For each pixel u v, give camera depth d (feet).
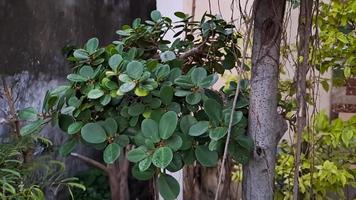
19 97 9.60
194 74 5.57
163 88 5.44
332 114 10.50
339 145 8.03
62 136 10.33
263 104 5.60
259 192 5.64
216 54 6.61
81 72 5.68
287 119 6.16
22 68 9.68
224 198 6.41
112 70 5.58
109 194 10.81
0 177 6.88
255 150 5.61
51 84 10.24
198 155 5.36
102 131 5.42
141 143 5.34
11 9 9.45
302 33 5.56
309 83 6.53
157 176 5.50
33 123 5.67
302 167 7.24
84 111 5.53
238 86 5.42
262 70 5.58
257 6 5.54
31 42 9.84
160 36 6.88
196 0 10.85
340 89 10.48
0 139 8.90
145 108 5.46
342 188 8.27
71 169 10.68
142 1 11.98
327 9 7.79
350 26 8.00
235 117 5.39
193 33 6.91
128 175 10.84
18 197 6.78
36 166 7.80
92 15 10.97
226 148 5.21
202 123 5.37
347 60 7.79
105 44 11.27
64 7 10.43
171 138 5.28
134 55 6.15
